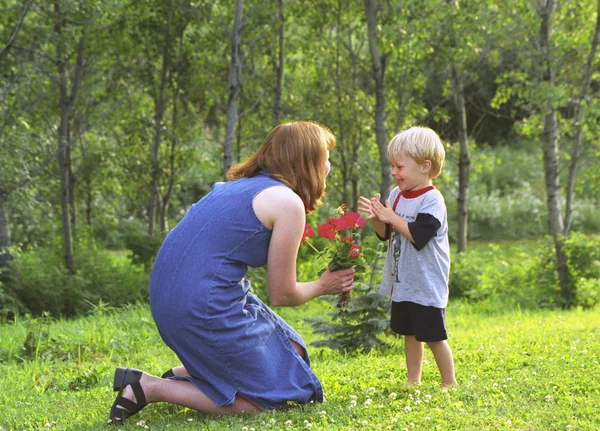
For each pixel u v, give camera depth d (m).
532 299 10.76
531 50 10.92
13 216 14.80
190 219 3.48
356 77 12.80
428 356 5.16
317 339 7.09
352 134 13.39
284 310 9.63
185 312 3.33
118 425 3.46
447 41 10.44
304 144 3.59
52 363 5.92
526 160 25.27
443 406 3.55
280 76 12.39
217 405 3.43
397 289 3.89
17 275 11.07
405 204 3.88
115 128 14.32
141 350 6.45
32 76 10.33
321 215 15.98
